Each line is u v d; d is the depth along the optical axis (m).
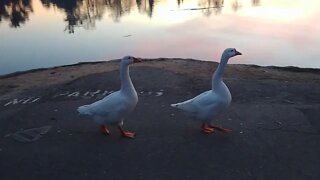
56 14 12.31
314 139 1.89
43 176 1.66
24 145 1.94
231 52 1.87
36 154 1.84
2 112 2.45
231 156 1.76
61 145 1.92
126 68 1.90
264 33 6.64
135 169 1.69
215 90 1.90
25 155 1.84
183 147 1.85
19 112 2.39
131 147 1.87
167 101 2.46
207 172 1.65
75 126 2.14
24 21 11.22
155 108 2.34
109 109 1.89
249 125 2.07
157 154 1.79
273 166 1.67
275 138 1.91
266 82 2.83
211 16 8.85
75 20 10.58
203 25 7.73
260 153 1.78
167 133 2.00
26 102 2.64
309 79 3.18
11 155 1.85
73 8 13.61
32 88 3.04
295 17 8.20
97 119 1.95
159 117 2.20
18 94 2.87
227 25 7.58
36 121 2.24
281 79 3.12
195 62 3.66
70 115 2.30
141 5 12.69
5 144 1.96
